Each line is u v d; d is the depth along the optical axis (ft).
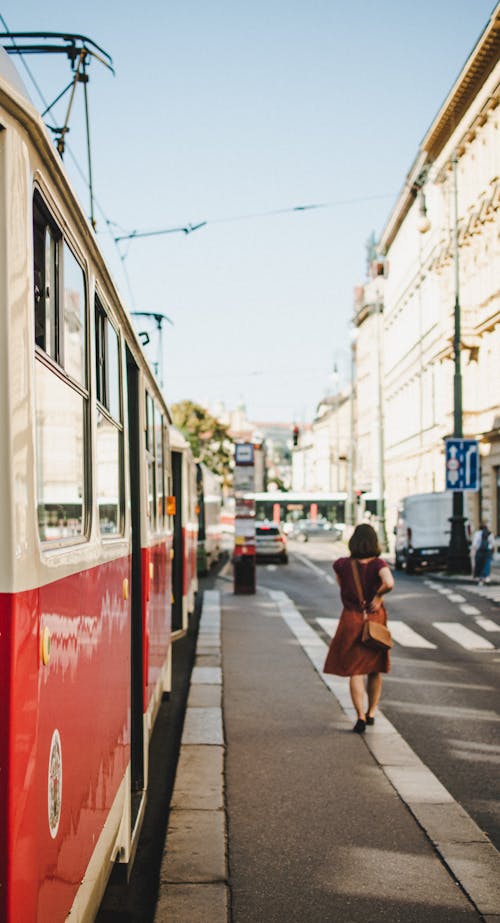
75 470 10.84
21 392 7.93
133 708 20.66
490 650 49.70
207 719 32.24
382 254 252.21
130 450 21.98
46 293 9.25
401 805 22.76
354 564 30.50
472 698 36.32
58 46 27.81
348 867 18.76
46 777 8.52
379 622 30.50
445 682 39.93
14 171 7.94
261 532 143.13
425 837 20.49
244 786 24.39
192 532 68.69
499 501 142.20
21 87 8.17
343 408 399.65
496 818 21.90
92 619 11.71
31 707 7.91
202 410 296.71
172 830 20.83
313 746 28.58
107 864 13.55
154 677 25.40
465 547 106.22
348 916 16.47
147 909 17.34
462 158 152.66
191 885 17.70
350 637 30.37
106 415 14.01
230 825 21.30
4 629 7.56
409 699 36.14
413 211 202.18
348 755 27.50
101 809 12.62
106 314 14.33
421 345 192.65
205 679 40.27
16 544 7.66
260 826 21.26
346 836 20.58
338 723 31.78
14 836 7.45
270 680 40.42
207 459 293.23
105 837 13.17
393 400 235.81
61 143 27.63
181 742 28.99
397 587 91.76
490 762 26.89
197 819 21.59
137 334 21.12
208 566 117.70
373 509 258.78
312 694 37.14
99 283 13.29
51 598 8.89
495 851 19.52
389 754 27.50
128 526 17.20
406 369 212.23
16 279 7.91
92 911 11.84
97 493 12.53
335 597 84.84
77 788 10.37
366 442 288.92
